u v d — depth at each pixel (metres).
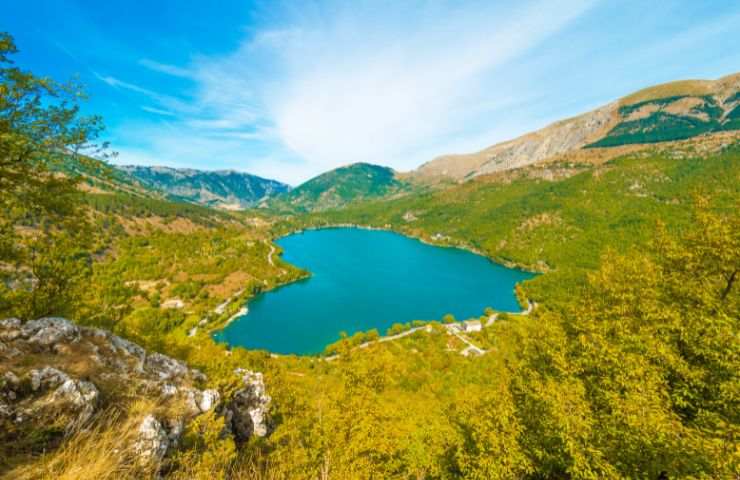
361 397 18.86
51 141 12.62
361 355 22.75
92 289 18.77
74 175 13.42
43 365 9.80
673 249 18.33
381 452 17.08
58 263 15.66
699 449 9.54
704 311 15.32
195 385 14.89
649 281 17.72
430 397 50.47
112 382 11.09
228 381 17.05
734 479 8.81
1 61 11.30
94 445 7.91
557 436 13.02
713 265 16.83
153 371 13.59
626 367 13.62
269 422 18.78
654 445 10.59
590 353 15.52
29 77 11.83
